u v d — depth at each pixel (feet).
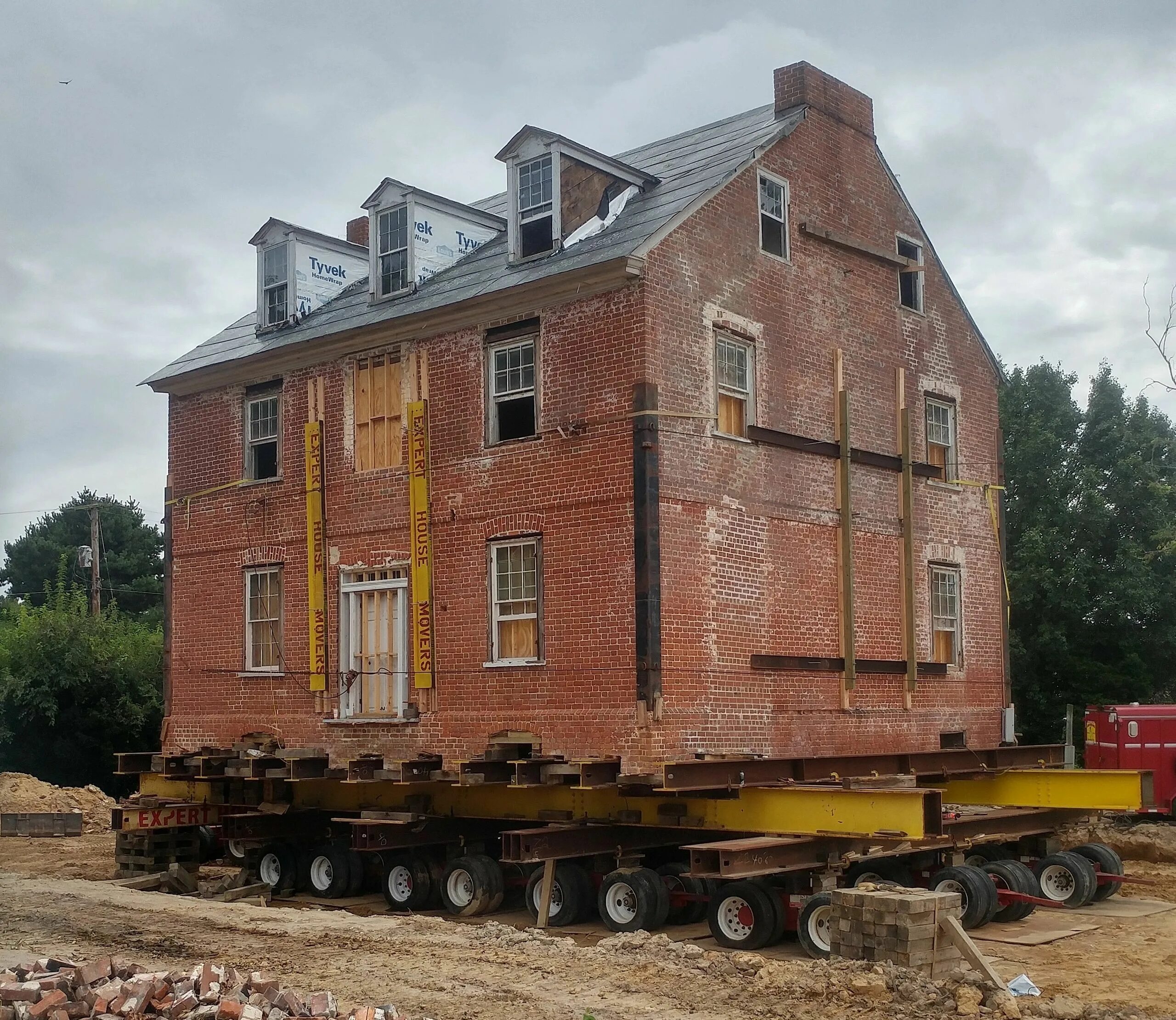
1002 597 84.48
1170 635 113.29
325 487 74.69
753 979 41.45
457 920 62.59
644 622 59.41
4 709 123.24
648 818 60.13
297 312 81.25
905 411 77.41
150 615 187.01
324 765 70.03
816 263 73.05
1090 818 84.48
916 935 41.70
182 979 37.29
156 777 83.15
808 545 69.56
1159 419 123.65
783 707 66.49
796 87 74.64
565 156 68.54
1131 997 43.86
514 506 65.46
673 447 61.72
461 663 66.95
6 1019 34.94
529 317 65.92
